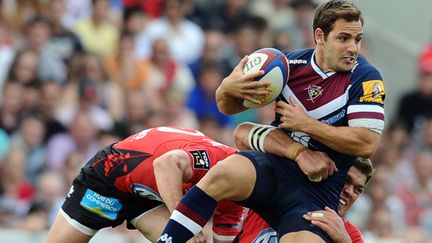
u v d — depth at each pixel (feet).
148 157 72.54
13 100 121.90
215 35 147.84
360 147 65.51
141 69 137.39
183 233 65.57
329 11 65.87
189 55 144.97
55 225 76.43
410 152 149.07
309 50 68.44
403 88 166.30
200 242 66.49
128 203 74.84
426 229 137.80
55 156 121.90
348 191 72.28
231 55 148.05
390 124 152.87
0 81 124.06
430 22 172.65
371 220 134.00
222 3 153.38
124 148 74.02
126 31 139.54
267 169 66.80
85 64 130.82
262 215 68.33
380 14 170.09
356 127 65.62
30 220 112.57
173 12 145.18
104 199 74.69
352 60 65.92
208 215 65.77
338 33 65.62
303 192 67.00
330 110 66.54
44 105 123.95
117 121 129.39
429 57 161.48
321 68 67.10
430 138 151.02
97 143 126.00
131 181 73.10
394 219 136.87
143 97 132.57
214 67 143.64
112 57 135.74
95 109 128.36
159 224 74.54
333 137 65.41
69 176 118.83
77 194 75.82
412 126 155.33
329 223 65.67
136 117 130.82
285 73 66.59
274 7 159.74
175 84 140.36
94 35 136.05
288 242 65.57
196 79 143.54
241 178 65.77
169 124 135.13
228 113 69.56
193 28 146.82
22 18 132.26
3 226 112.68
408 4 171.32
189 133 73.56
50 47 130.21
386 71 166.91
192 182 70.49
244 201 66.95
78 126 124.57
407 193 140.36
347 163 68.64
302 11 162.09
